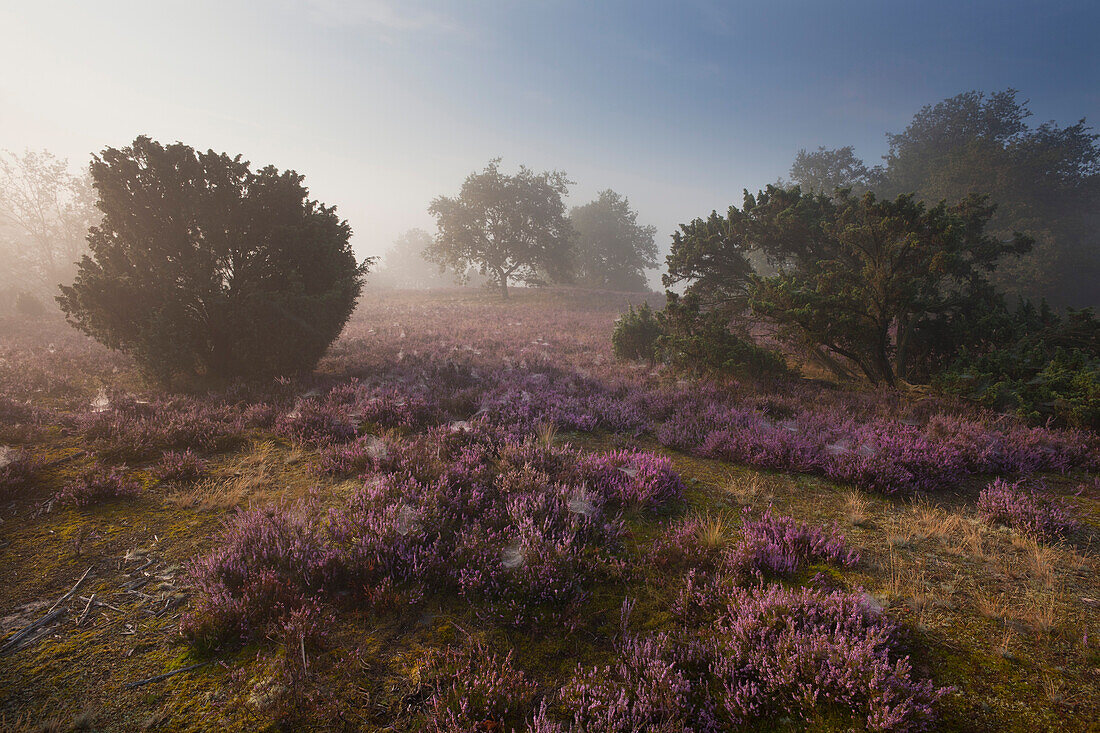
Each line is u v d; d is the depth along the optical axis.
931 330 11.45
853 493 5.20
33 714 2.32
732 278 15.72
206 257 9.38
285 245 9.56
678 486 5.05
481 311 30.59
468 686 2.52
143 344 8.62
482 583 3.35
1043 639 2.89
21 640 2.82
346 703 2.44
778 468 5.93
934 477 5.41
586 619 3.14
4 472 4.71
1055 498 5.05
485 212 40.75
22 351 12.48
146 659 2.71
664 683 2.47
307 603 3.10
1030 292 30.33
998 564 3.75
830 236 12.77
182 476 5.16
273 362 9.73
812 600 3.01
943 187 35.66
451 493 4.61
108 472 5.16
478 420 7.07
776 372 10.84
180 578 3.45
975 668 2.65
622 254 61.81
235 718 2.33
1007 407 7.82
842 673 2.50
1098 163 34.53
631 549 3.97
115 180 8.58
